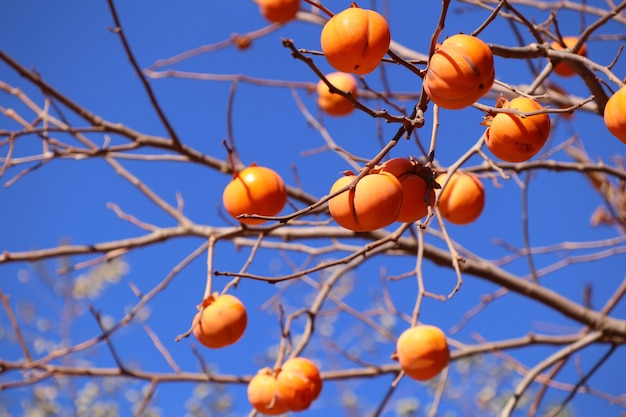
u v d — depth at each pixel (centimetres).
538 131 143
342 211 140
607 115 142
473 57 136
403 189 142
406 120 142
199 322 170
